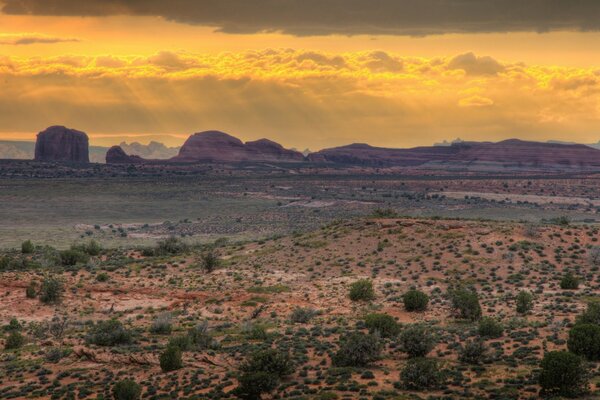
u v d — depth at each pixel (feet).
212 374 153.79
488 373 138.21
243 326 197.47
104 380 157.07
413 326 188.34
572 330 144.56
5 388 157.38
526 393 123.65
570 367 120.37
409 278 253.44
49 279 255.09
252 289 246.47
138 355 170.60
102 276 269.44
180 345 175.01
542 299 213.46
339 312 216.54
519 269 251.80
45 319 229.25
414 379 131.95
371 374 140.56
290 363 147.13
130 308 239.91
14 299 245.86
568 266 254.06
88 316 232.73
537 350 151.64
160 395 141.79
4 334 212.02
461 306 195.83
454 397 124.26
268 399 131.54
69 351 184.24
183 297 247.29
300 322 206.59
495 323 172.24
